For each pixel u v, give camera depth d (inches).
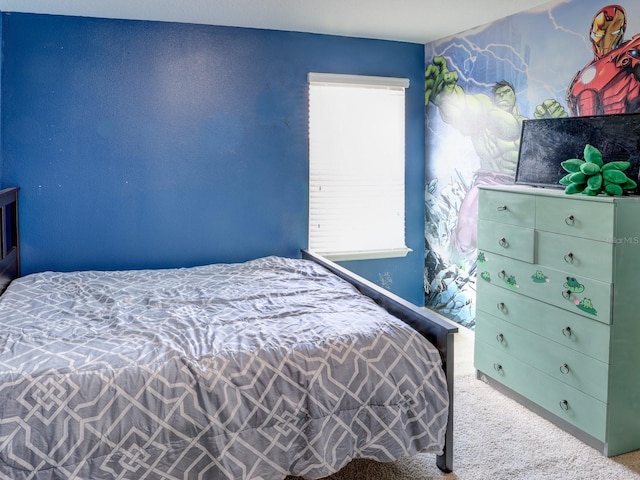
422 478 89.4
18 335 89.0
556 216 102.6
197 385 76.8
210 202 153.1
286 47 154.9
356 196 169.0
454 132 158.9
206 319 99.0
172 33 145.0
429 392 84.8
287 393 79.2
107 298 113.9
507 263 116.5
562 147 114.3
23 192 138.4
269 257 149.3
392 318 95.8
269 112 155.5
